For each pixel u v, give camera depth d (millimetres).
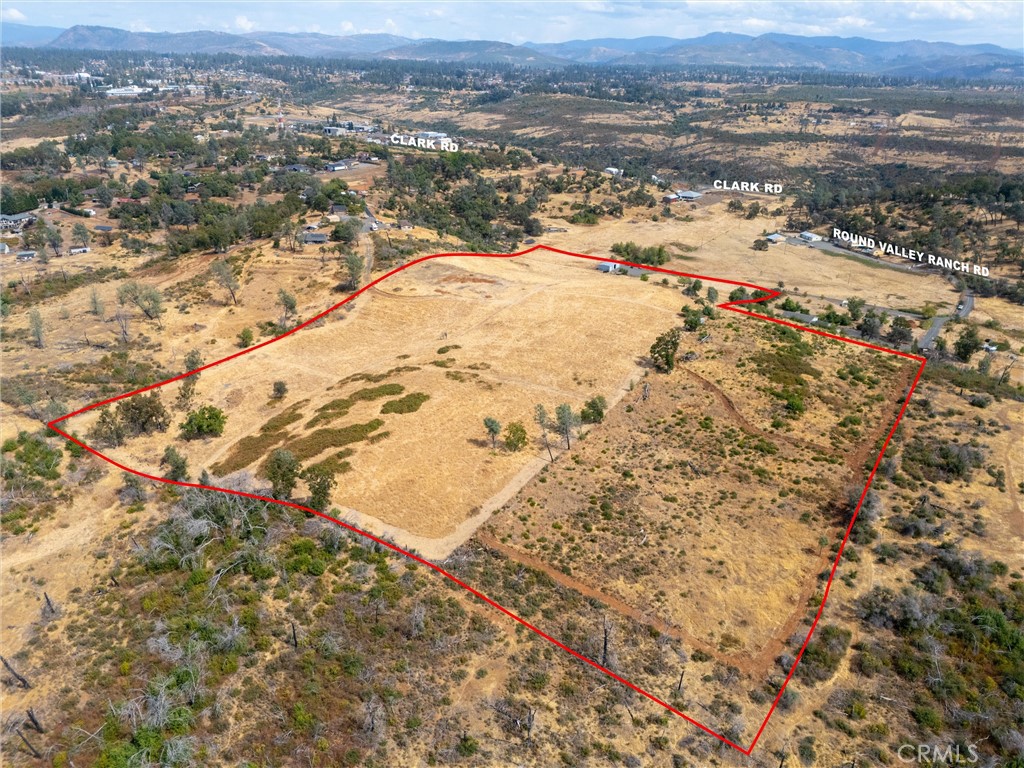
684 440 65375
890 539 51500
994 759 35656
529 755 34875
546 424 67875
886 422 68125
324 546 50094
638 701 38438
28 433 66688
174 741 33750
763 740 36656
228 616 42844
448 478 59781
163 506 56781
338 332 95562
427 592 46031
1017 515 54344
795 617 44656
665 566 49031
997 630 42781
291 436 67812
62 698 37469
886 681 40312
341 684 38219
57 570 48750
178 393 78812
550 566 49344
